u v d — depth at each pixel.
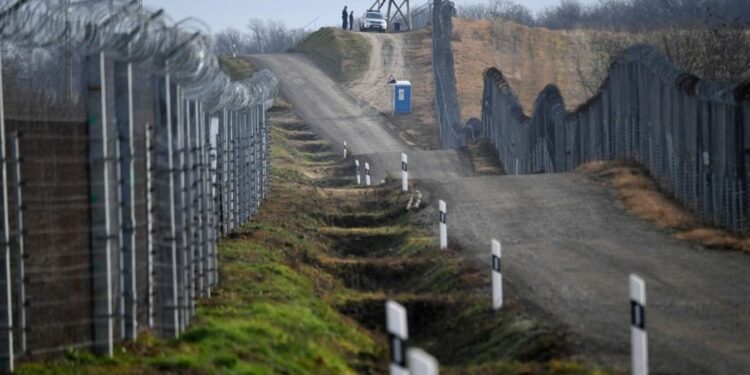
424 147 159.38
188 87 43.88
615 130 87.00
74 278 35.78
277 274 54.12
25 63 63.22
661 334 38.44
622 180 77.31
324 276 58.75
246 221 71.75
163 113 40.38
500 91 124.50
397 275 58.72
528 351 37.88
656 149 77.00
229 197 65.56
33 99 62.16
